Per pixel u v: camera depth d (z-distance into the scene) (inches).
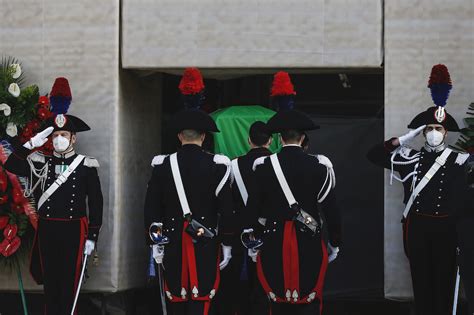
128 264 813.2
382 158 740.7
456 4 773.3
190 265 679.1
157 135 893.2
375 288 866.1
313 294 664.4
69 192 744.3
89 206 751.1
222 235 699.4
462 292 737.0
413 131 730.2
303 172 668.7
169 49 797.2
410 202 723.4
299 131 682.8
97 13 802.8
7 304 831.1
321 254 669.9
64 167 746.8
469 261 639.8
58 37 808.9
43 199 744.3
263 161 681.0
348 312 869.8
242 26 791.1
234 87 892.0
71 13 807.1
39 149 763.4
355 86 874.8
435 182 716.0
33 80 810.8
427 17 775.1
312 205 673.0
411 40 775.7
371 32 780.0
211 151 826.8
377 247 868.6
